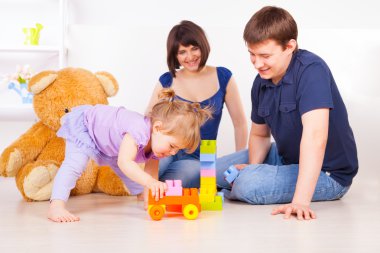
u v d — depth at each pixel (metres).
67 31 2.48
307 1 2.67
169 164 1.90
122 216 1.41
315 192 1.59
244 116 2.06
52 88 1.81
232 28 2.49
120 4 2.62
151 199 1.34
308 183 1.37
